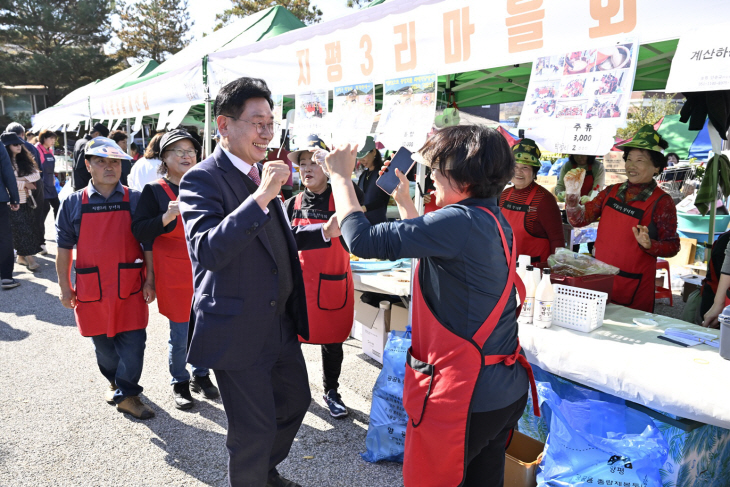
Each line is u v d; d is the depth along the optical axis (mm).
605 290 2689
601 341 2277
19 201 6324
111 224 3037
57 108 11266
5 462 2734
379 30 2672
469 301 1523
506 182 1581
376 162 4223
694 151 7195
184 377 3398
